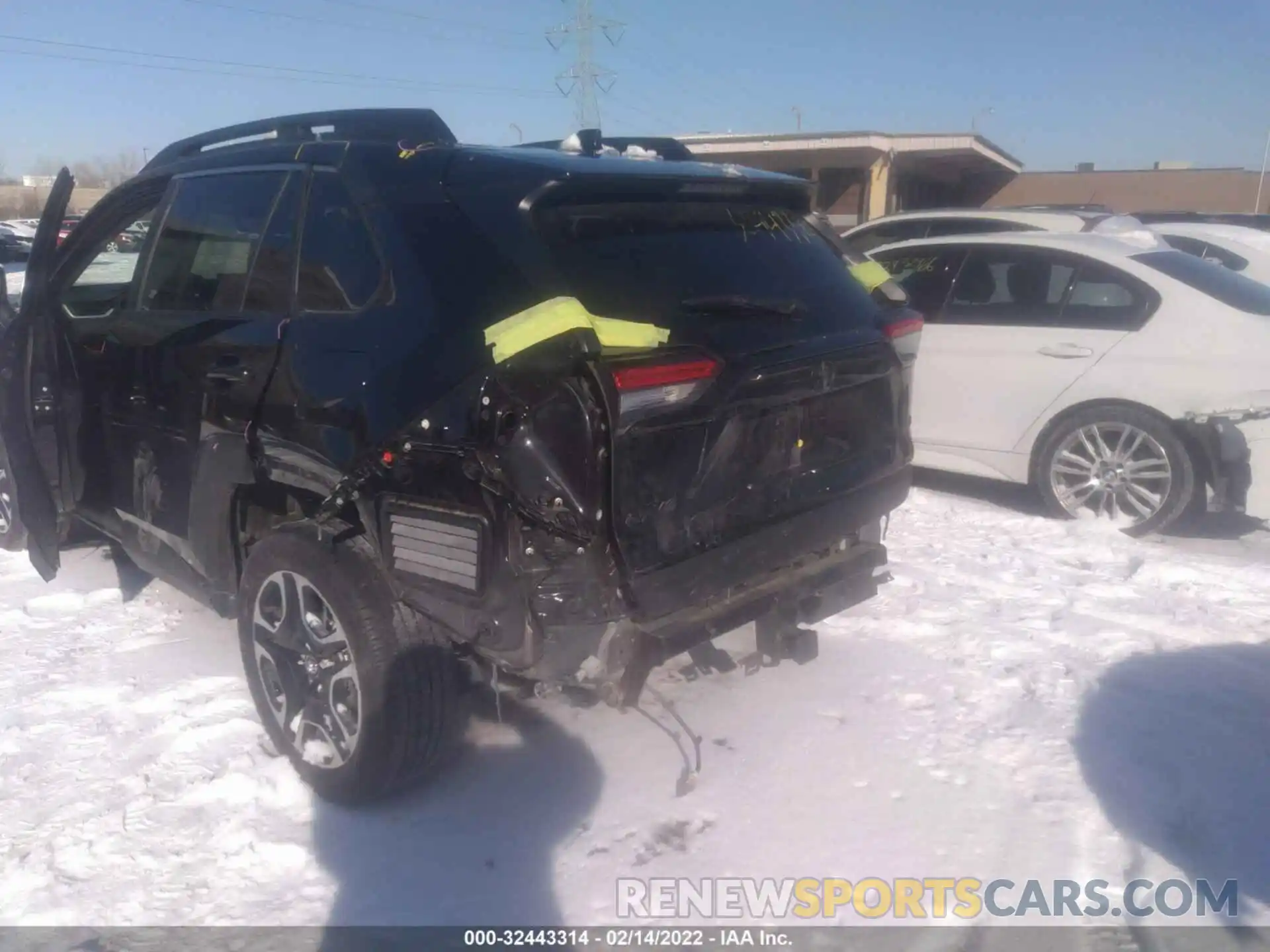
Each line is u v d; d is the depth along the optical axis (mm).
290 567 3326
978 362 6414
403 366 2996
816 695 4059
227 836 3281
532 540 2840
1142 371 5863
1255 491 5625
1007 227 8898
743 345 3148
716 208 3570
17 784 3576
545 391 2762
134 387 4113
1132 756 3646
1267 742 3734
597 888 3039
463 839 3242
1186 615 4832
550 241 3068
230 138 4230
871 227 9727
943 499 6812
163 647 4562
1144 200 42188
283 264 3564
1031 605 4945
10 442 4461
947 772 3566
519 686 3564
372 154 3436
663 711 3943
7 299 5223
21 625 4824
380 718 3156
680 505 3002
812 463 3461
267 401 3387
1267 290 6250
